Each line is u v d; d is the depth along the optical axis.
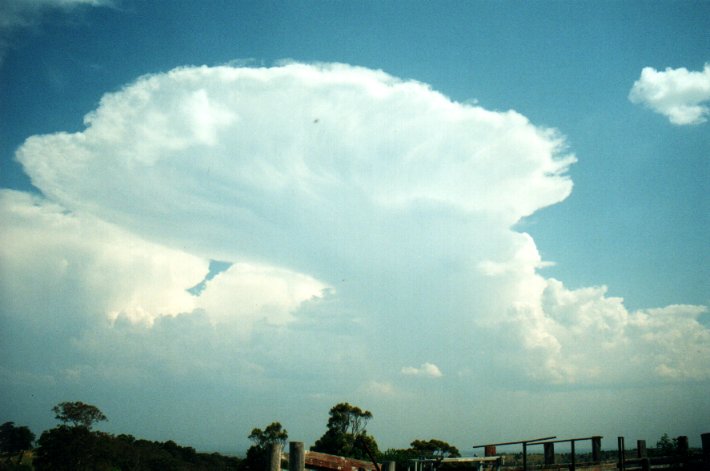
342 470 14.13
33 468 68.00
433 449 59.53
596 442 20.31
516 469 19.72
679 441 22.56
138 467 79.31
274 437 60.31
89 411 70.81
